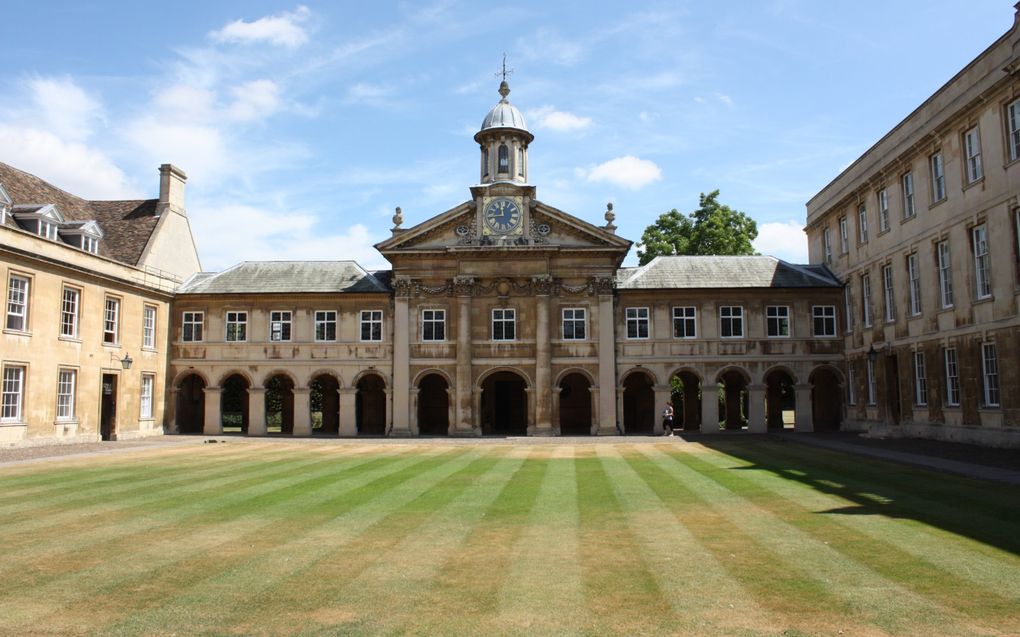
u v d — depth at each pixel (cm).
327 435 4403
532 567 1059
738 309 4384
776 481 1906
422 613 868
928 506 1481
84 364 3738
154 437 4150
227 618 857
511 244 4325
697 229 6259
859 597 898
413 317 4384
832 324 4350
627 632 800
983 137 2789
